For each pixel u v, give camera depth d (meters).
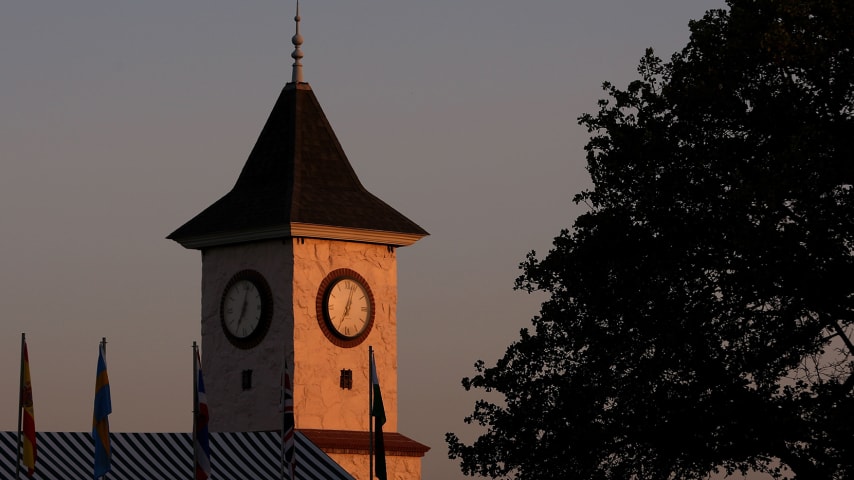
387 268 122.38
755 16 85.12
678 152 86.56
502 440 89.12
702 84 84.75
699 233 84.94
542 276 89.88
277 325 118.56
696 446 85.50
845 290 82.62
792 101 84.31
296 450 105.62
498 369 90.44
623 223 87.25
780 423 82.69
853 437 82.06
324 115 125.75
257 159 123.56
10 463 93.25
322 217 118.56
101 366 89.12
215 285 122.19
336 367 119.44
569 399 87.38
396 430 121.62
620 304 87.00
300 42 126.25
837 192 83.50
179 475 98.00
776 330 84.50
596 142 89.62
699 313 85.00
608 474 87.75
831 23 83.44
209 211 122.31
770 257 82.06
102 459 88.44
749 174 84.62
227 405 120.69
